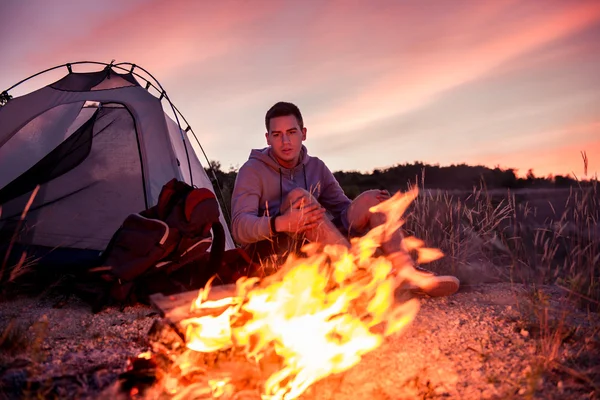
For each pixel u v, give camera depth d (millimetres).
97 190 4285
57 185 4234
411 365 2244
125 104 4438
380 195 3127
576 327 2586
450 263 3918
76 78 4539
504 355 2320
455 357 2312
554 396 1963
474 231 3959
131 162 4406
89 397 1942
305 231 3039
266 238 3117
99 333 2693
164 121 4523
